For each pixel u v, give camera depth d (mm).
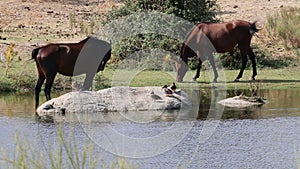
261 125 19828
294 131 19031
